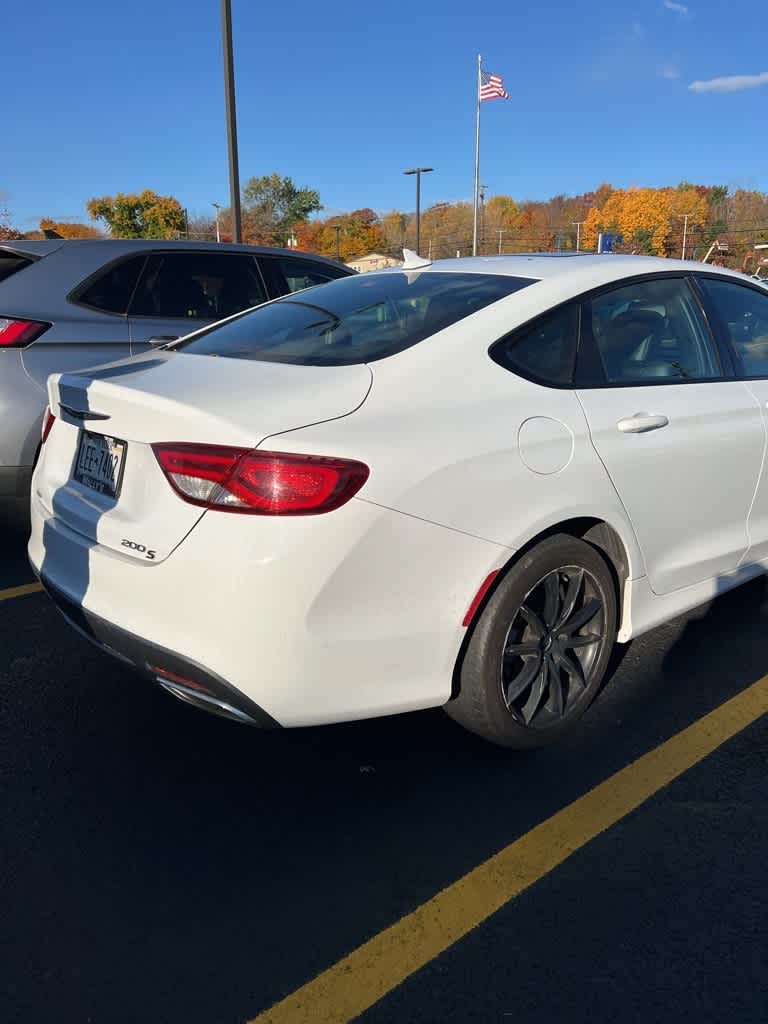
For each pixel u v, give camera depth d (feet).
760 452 10.75
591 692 9.28
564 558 8.47
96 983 6.13
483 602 8.07
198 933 6.60
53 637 11.65
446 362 8.18
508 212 324.80
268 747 9.15
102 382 8.23
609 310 9.68
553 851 7.56
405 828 7.86
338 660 7.22
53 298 14.97
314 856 7.48
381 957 6.40
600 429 8.74
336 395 7.50
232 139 41.55
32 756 8.88
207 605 6.95
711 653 11.21
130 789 8.38
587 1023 5.85
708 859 7.47
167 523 7.23
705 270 11.30
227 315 17.71
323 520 6.87
